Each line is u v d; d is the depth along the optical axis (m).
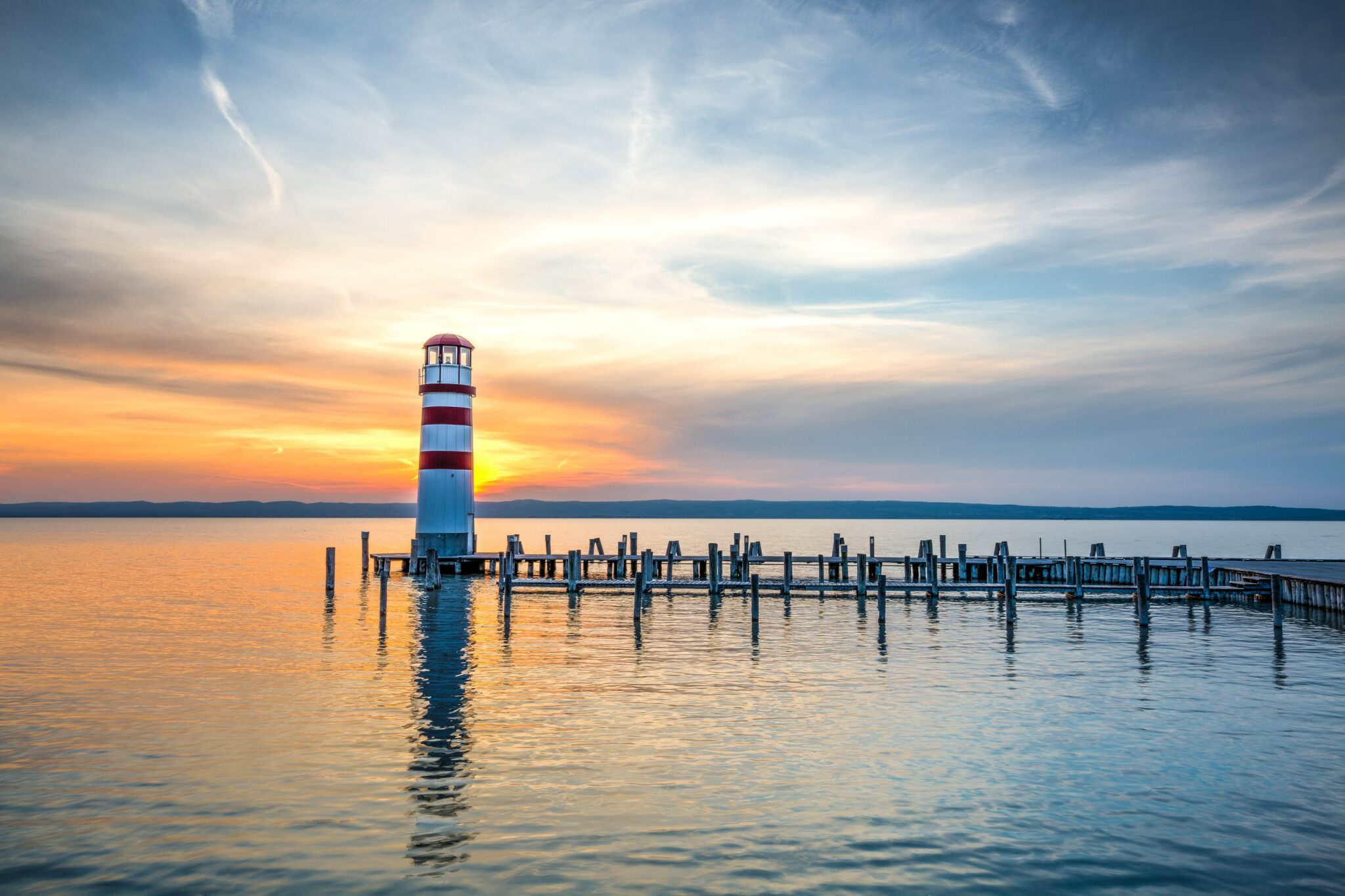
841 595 45.47
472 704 19.66
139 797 13.45
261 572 64.62
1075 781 14.33
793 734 17.17
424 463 51.97
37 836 11.96
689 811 12.95
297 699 20.06
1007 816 12.80
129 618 35.22
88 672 23.41
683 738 16.86
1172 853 11.56
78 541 145.00
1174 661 25.55
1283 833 12.21
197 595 45.19
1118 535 180.62
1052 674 23.48
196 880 10.69
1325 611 36.12
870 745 16.39
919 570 55.16
